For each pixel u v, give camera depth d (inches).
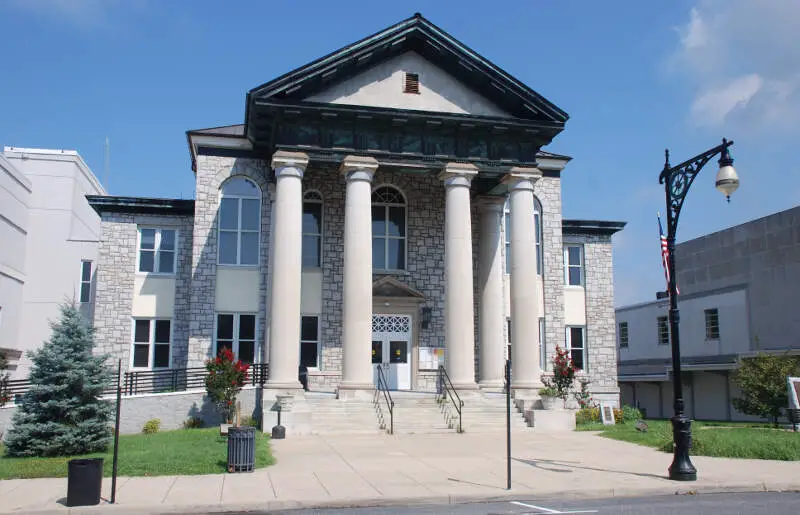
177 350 1197.7
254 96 994.1
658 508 481.4
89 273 1638.8
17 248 1555.1
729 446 743.1
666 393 1892.2
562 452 752.3
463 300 1034.1
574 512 465.4
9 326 1513.3
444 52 1064.2
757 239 1654.8
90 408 735.7
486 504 503.2
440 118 1049.5
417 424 944.3
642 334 2073.1
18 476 598.9
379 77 1062.4
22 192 1581.0
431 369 1175.0
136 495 505.7
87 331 769.6
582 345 1346.0
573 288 1360.7
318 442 827.4
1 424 890.1
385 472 615.2
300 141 1028.5
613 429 974.4
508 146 1095.0
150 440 804.6
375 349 1171.3
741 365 1174.3
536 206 1298.0
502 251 1238.3
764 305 1617.9
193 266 1138.0
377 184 1208.8
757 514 455.5
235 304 1143.0
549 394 1003.9
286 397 922.7
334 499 493.7
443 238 1220.5
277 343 971.9
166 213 1234.0
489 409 1004.6
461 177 1060.5
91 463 481.4
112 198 1211.9
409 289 1171.3
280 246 995.3
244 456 607.2
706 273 1824.6
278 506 485.4
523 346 1050.7
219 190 1163.9
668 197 639.8
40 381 730.2
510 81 1069.1
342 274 1169.4
